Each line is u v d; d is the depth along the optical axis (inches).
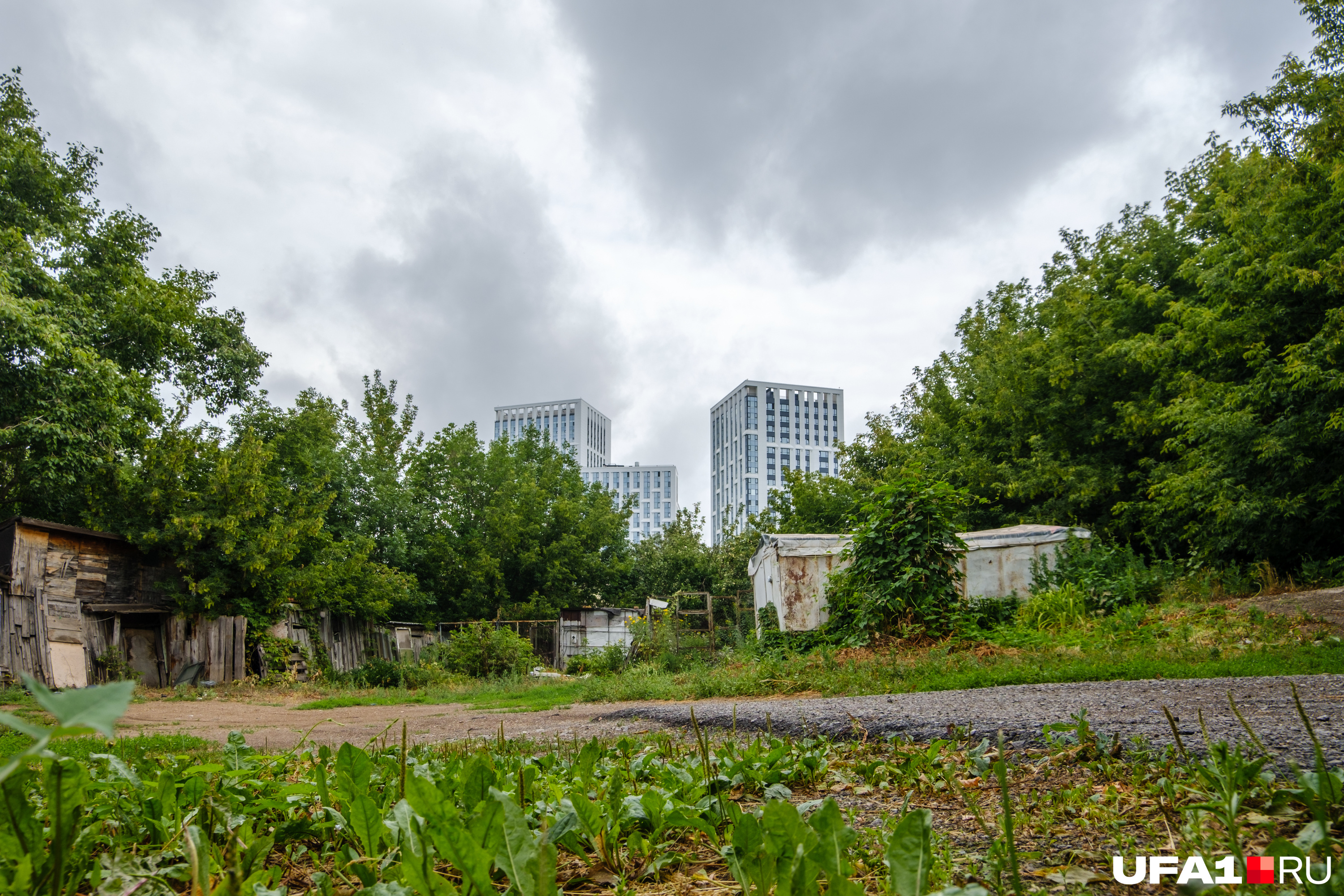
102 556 682.2
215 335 914.7
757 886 60.8
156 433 775.7
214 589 728.3
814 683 344.2
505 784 95.8
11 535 600.1
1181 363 698.2
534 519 1370.6
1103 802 95.3
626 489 7239.2
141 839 80.5
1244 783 85.3
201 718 409.7
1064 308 847.1
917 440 1057.5
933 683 297.3
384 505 1110.4
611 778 105.7
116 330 784.3
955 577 471.8
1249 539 574.6
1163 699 194.9
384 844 75.9
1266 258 595.2
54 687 602.5
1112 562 542.0
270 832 84.7
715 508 7623.0
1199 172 788.0
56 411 621.9
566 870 79.8
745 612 804.0
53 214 784.3
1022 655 364.8
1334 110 521.7
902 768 125.3
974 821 95.7
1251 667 266.5
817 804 92.4
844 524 1029.2
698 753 149.6
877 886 68.7
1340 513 553.0
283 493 809.5
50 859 59.2
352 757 78.4
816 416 6978.4
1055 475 773.3
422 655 948.6
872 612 461.4
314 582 804.0
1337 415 510.6
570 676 884.0
